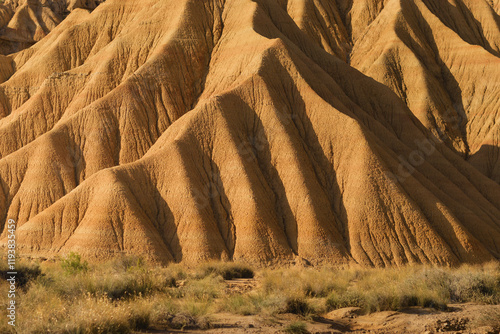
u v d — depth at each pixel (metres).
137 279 29.98
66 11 197.50
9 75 144.62
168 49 111.00
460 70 141.50
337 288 31.97
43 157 91.44
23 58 147.75
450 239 74.62
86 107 100.44
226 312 26.00
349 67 115.25
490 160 119.62
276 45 99.50
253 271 59.44
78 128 98.19
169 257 69.44
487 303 26.47
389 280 35.31
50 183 89.12
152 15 125.94
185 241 71.31
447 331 20.80
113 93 102.00
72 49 130.88
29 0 192.88
